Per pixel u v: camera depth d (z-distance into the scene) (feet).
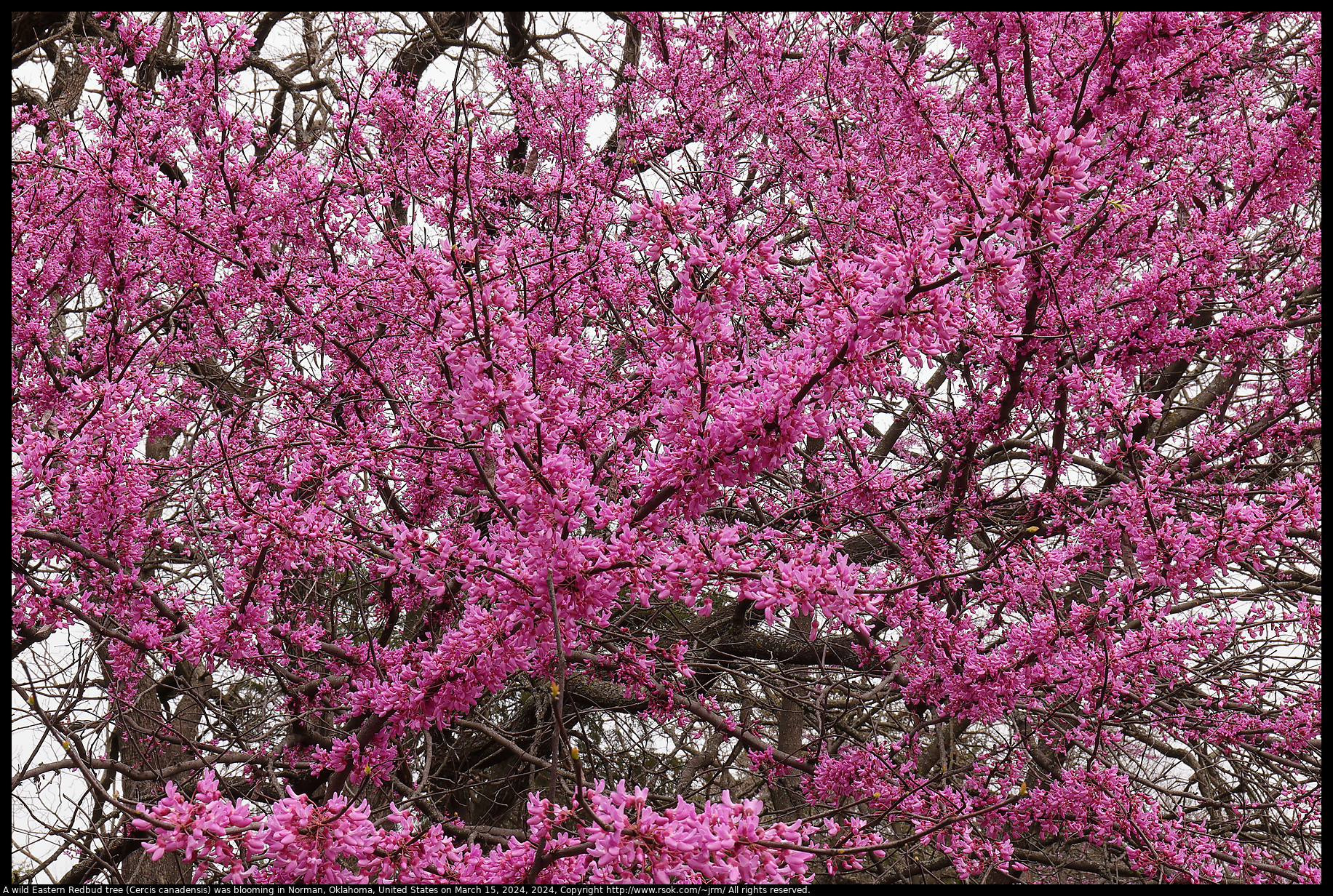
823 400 8.16
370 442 14.06
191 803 7.26
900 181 17.13
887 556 19.10
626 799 7.11
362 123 18.20
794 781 17.92
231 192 15.51
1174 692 16.75
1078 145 7.49
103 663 14.90
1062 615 14.26
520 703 24.08
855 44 17.87
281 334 17.58
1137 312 16.14
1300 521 11.05
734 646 22.71
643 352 16.99
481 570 10.05
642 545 8.64
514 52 26.48
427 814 15.74
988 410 15.61
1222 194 19.81
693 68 20.95
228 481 14.29
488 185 21.91
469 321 8.15
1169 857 13.05
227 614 10.84
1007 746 16.10
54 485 10.81
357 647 13.76
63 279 15.60
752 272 8.59
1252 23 16.67
